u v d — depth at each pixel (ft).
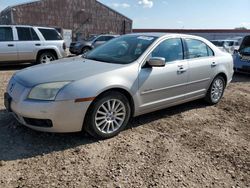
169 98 16.22
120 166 11.34
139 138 14.01
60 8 112.27
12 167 10.90
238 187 10.46
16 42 34.24
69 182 10.15
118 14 126.52
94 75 12.87
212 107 19.90
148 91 14.83
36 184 9.93
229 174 11.27
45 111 11.89
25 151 12.12
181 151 12.89
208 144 13.82
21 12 104.06
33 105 11.95
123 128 14.32
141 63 14.57
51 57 37.11
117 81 13.28
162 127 15.60
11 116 15.75
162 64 14.42
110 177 10.58
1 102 18.47
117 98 13.55
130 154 12.34
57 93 11.96
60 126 12.23
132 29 131.85
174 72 16.02
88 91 12.36
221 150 13.26
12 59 34.37
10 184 9.87
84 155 12.03
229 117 18.08
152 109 15.57
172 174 11.00
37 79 12.57
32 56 35.50
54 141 13.10
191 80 17.37
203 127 16.05
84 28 119.24
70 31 115.96
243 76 35.76
